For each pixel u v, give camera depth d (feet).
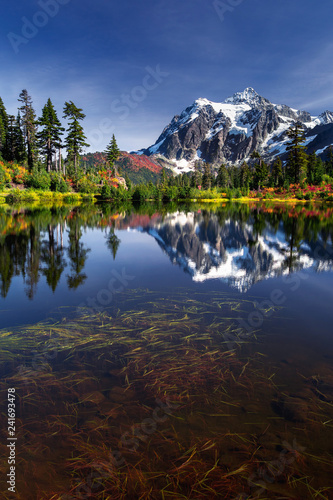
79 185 180.14
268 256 33.50
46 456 7.50
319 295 19.90
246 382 10.36
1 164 157.99
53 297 19.66
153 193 212.84
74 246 40.04
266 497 6.38
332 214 94.73
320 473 6.93
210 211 111.96
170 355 12.24
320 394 9.63
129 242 43.68
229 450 7.59
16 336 13.91
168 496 6.44
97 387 10.25
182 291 20.84
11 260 31.40
